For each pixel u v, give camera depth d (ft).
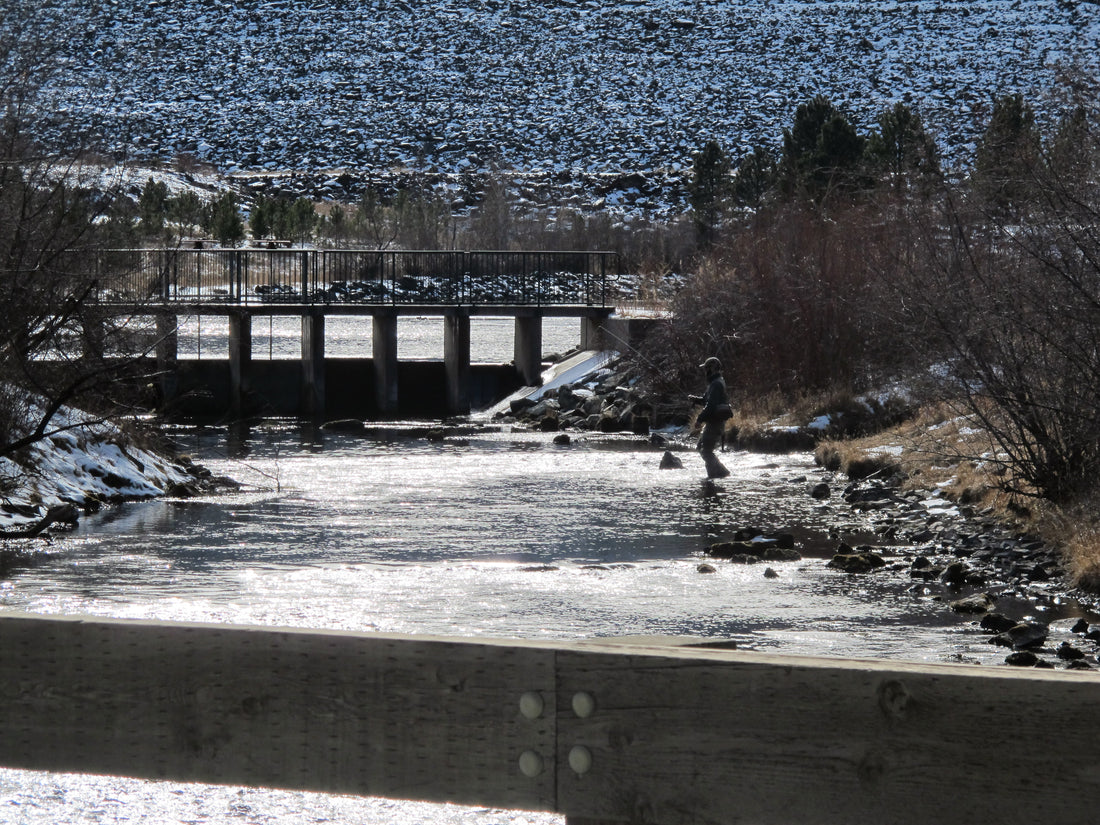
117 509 131.23
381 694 21.26
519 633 80.07
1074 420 110.32
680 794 20.17
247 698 21.74
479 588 93.71
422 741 21.13
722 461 176.76
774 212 236.02
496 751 20.86
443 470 167.63
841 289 199.52
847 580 97.76
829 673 19.62
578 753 20.49
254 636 21.72
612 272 419.33
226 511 130.93
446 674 21.03
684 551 109.60
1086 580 94.53
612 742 20.44
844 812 19.58
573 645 21.15
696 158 493.36
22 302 118.52
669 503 138.21
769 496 143.95
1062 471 114.21
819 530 121.19
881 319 172.65
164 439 161.99
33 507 121.19
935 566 102.01
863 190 224.53
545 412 239.91
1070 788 18.72
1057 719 18.74
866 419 189.06
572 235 543.39
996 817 19.03
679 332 230.48
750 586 95.30
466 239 540.11
